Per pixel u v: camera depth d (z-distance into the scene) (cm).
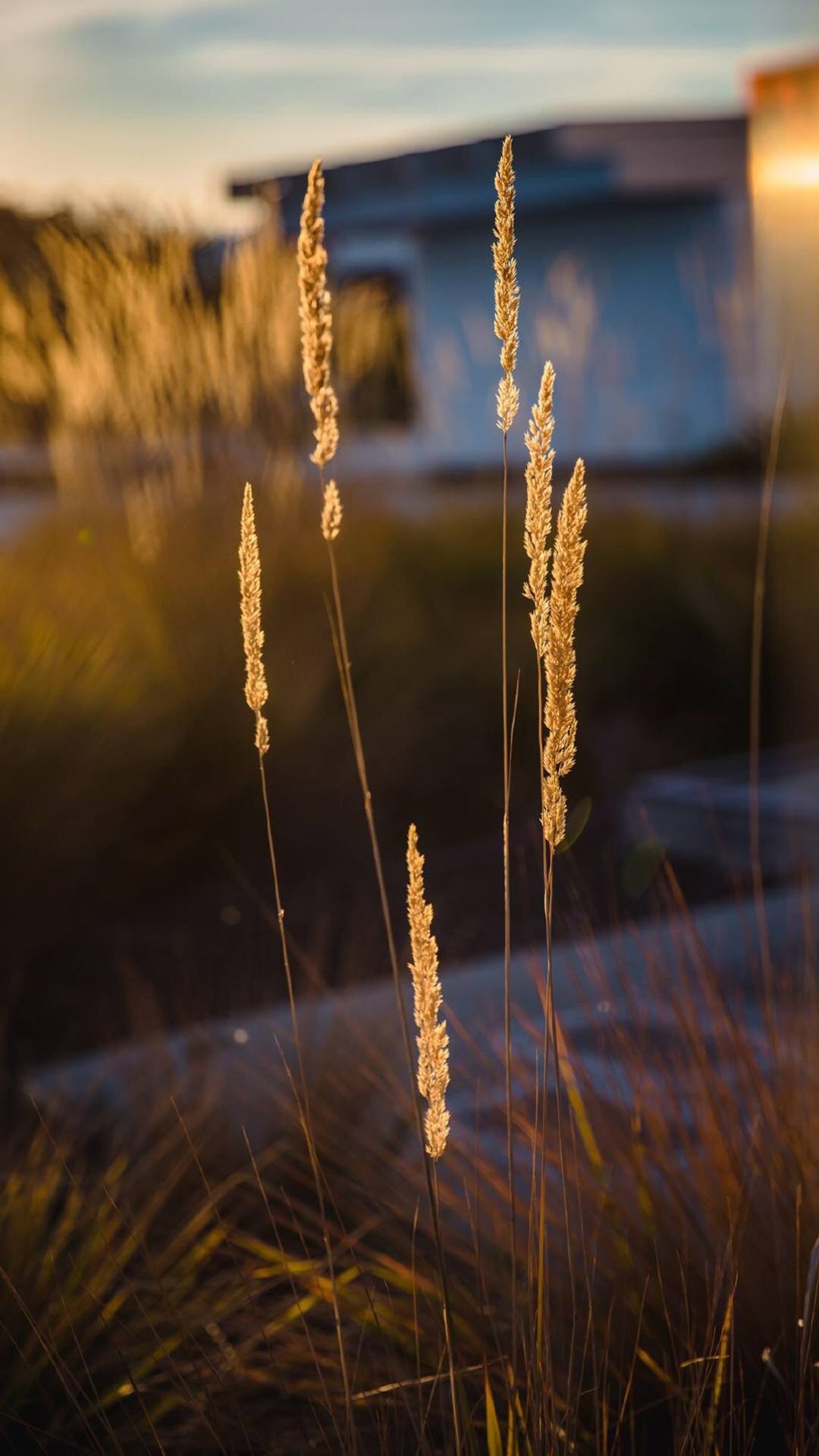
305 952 447
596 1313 183
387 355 892
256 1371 198
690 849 536
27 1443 197
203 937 474
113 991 423
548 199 1777
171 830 531
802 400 635
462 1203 210
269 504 691
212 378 687
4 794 453
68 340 694
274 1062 298
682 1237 182
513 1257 144
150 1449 194
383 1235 229
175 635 582
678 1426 160
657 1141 202
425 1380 171
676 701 712
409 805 606
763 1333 180
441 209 1895
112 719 491
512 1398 156
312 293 123
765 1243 186
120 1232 241
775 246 582
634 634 728
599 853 546
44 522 658
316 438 127
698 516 825
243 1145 276
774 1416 175
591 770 651
